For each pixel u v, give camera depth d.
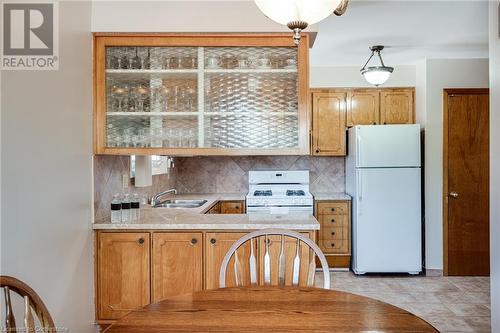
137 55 2.67
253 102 2.69
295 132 2.67
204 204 3.67
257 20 2.54
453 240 4.33
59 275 2.09
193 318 1.28
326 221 4.52
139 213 2.73
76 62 2.32
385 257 4.28
